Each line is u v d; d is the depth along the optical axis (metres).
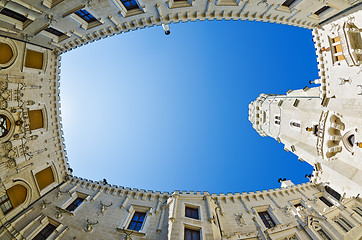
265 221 18.39
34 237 16.41
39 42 19.09
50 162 22.20
